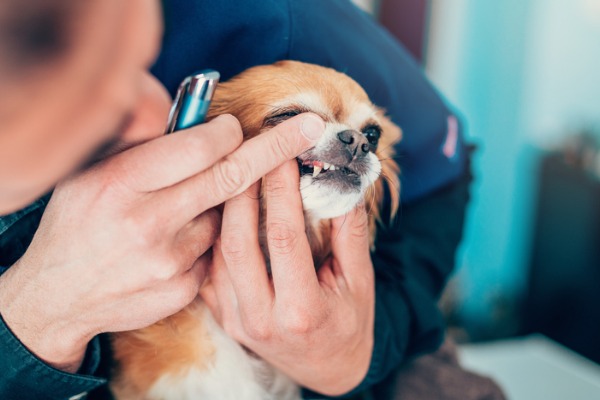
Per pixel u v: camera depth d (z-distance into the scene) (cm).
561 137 260
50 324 72
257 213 77
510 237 264
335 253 89
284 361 90
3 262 82
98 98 41
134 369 93
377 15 234
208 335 94
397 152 113
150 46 44
